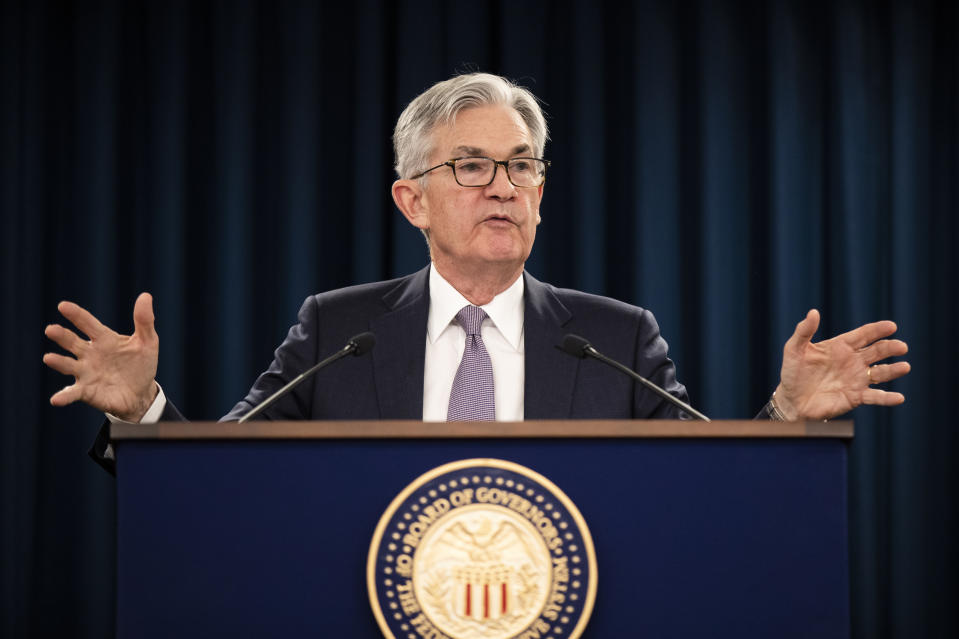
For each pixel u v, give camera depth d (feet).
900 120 50.70
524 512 16.03
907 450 49.24
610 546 16.25
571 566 15.89
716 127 50.24
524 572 15.83
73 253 48.08
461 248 26.43
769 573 16.33
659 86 50.03
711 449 16.56
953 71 51.26
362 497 16.24
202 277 48.88
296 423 16.33
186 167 48.60
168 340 47.37
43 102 48.42
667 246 49.39
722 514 16.43
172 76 48.55
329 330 26.61
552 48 50.42
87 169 47.91
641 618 16.11
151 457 16.29
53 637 46.60
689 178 50.65
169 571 16.05
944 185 51.11
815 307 50.03
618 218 50.52
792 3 50.93
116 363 19.93
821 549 16.43
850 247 49.80
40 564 46.68
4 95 48.14
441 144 26.99
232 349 47.62
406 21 49.24
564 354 25.98
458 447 16.38
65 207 48.49
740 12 51.11
